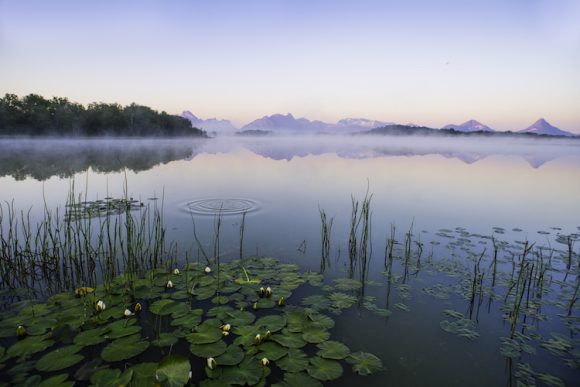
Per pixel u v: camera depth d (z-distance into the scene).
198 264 7.13
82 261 6.71
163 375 3.66
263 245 8.48
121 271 6.94
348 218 11.07
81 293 5.75
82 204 12.20
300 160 33.84
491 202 13.88
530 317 5.42
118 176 19.98
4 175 19.77
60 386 3.56
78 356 4.08
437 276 6.90
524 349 4.55
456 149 63.66
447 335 4.84
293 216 11.16
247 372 3.86
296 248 8.33
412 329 4.98
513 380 3.95
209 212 11.44
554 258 7.91
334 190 15.94
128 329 4.67
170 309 5.25
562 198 14.91
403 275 6.94
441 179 20.22
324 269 7.20
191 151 47.06
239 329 4.70
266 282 6.35
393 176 21.33
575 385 3.88
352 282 6.52
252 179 19.23
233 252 7.96
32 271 6.69
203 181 18.22
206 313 5.19
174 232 9.30
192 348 4.23
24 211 11.23
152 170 23.17
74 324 4.82
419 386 3.80
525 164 31.77
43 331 4.65
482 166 28.97
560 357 4.39
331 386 3.75
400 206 12.93
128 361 4.07
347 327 4.98
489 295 6.12
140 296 5.69
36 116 69.12
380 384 3.80
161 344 4.36
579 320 5.32
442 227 10.28
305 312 5.26
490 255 8.03
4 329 4.68
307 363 4.05
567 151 60.19
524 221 11.05
